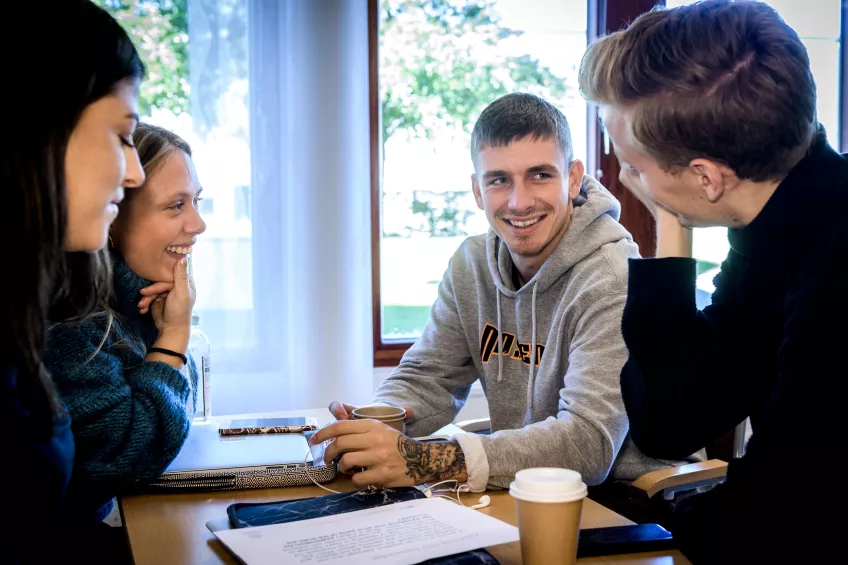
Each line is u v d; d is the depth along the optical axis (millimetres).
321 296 2957
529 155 1615
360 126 2945
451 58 3189
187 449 1396
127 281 1426
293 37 2873
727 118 906
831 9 3316
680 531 969
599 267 1593
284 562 886
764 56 897
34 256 894
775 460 866
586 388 1418
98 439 1209
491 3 3199
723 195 996
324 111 2932
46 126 897
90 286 1215
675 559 955
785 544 851
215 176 2846
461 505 1093
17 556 913
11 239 876
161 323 1454
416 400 1779
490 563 889
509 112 1641
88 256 1207
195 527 1083
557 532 843
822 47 3332
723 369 1155
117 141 1005
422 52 3168
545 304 1704
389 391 1778
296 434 1534
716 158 940
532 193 1630
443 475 1234
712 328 1173
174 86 2814
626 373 1255
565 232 1684
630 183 1185
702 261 3025
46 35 893
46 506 966
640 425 1206
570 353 1545
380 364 3180
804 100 905
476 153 1707
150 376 1295
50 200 906
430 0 3156
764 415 904
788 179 968
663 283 1156
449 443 1271
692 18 934
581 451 1325
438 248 3244
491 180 1673
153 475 1244
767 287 1047
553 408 1683
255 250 2895
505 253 1781
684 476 1481
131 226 1425
